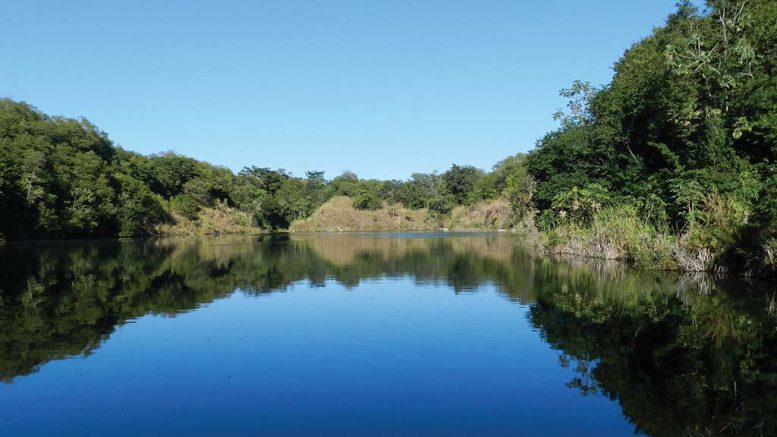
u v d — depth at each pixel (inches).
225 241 2266.2
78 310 563.5
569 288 681.6
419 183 4274.1
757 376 320.8
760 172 844.6
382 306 578.6
